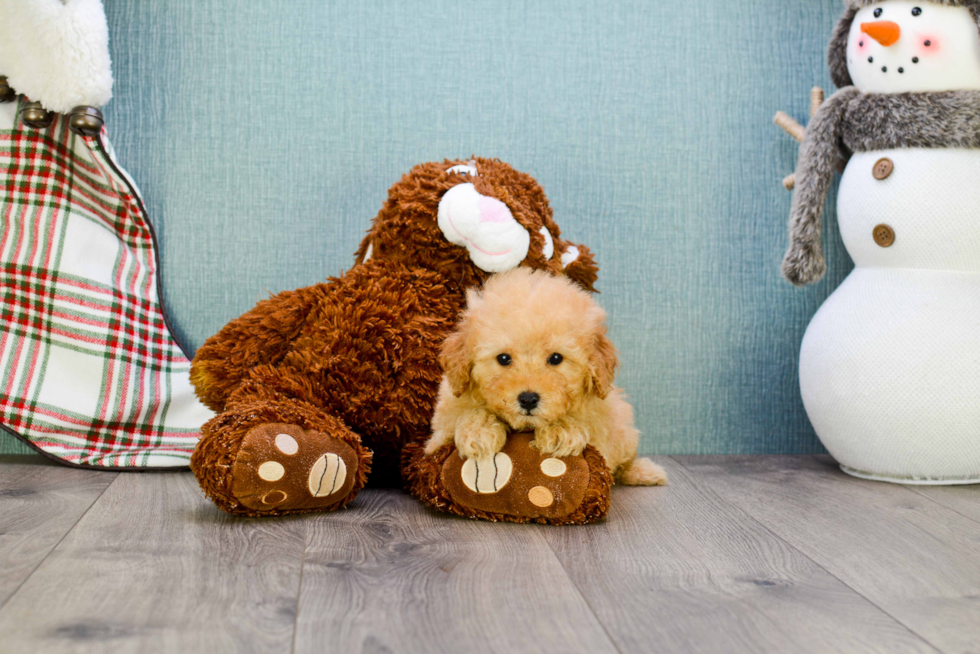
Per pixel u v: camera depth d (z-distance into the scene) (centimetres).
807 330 142
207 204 146
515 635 67
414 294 117
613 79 152
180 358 141
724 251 155
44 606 71
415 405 114
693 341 154
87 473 126
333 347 113
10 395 129
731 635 68
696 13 153
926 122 124
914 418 124
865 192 131
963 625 71
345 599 74
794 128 148
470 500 102
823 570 86
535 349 98
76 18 124
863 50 130
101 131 132
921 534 100
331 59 147
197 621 68
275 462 96
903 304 127
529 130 150
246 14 145
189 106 145
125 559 83
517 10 150
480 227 115
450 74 149
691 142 153
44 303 133
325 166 148
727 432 156
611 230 152
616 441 116
